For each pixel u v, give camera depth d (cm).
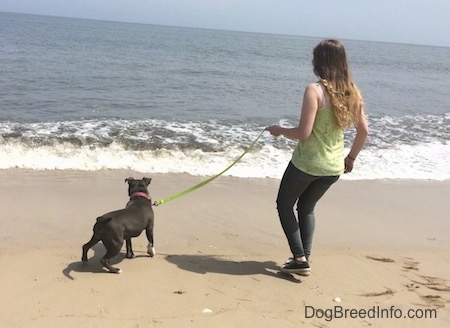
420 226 577
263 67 2898
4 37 3850
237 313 338
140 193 434
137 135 956
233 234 507
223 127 1110
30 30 5694
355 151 399
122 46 4038
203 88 1772
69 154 780
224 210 578
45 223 499
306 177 375
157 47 4303
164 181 686
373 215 603
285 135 374
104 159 768
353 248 493
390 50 9288
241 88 1842
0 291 347
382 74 3052
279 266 434
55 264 402
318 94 361
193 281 388
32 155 759
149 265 414
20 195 581
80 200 579
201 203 596
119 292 358
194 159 809
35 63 2131
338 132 372
